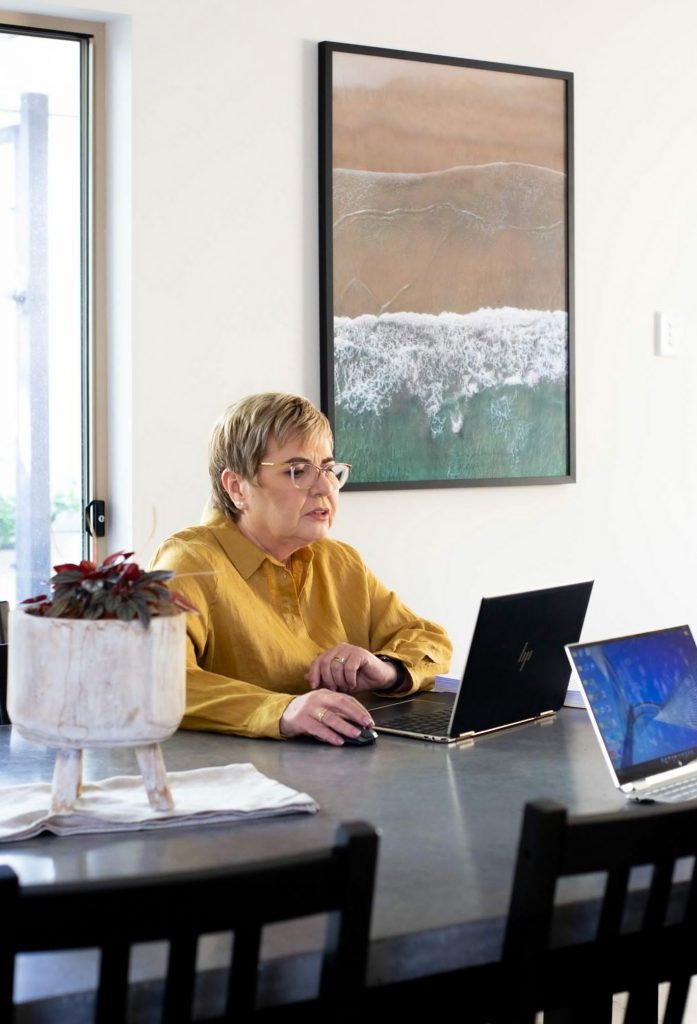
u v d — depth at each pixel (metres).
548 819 1.06
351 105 3.22
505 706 1.94
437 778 1.64
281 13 3.15
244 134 3.12
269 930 1.10
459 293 3.41
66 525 3.13
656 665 1.72
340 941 1.00
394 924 1.12
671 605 3.86
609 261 3.69
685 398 3.86
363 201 3.26
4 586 3.08
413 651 2.26
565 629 2.02
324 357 3.22
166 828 1.40
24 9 2.92
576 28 3.59
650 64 3.72
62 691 1.34
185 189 3.05
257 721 1.86
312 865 0.98
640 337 3.76
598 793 1.58
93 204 3.07
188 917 0.94
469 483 3.44
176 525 3.07
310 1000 1.06
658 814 1.11
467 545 3.48
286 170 3.17
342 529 3.29
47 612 1.37
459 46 3.40
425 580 3.41
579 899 1.19
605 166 3.66
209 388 3.10
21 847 1.32
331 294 3.22
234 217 3.12
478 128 3.42
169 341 3.05
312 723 1.83
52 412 3.11
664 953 1.23
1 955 0.90
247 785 1.56
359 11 3.25
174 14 3.02
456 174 3.39
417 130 3.32
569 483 3.64
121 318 3.05
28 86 3.01
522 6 3.49
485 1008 1.15
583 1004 1.21
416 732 1.89
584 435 3.68
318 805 1.50
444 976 1.13
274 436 2.13
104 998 0.95
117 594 1.36
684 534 3.87
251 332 3.15
